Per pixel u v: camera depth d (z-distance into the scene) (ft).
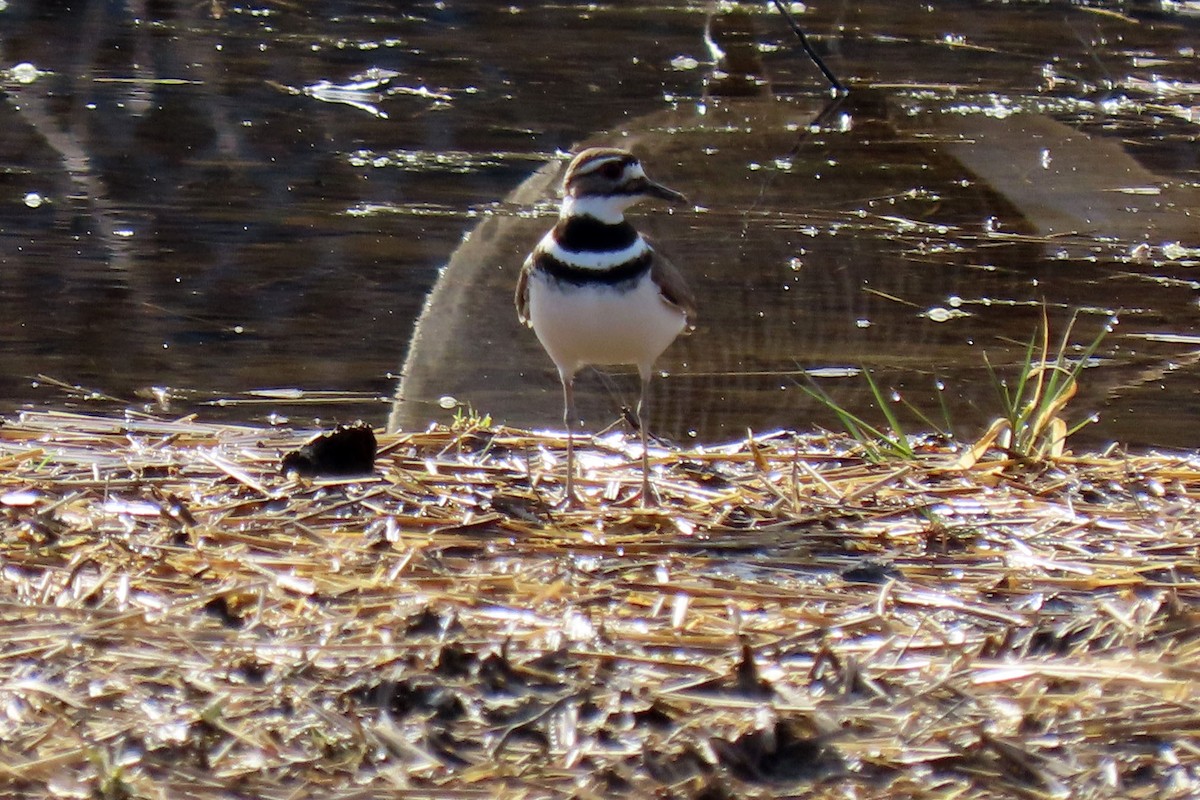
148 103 69.56
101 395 42.14
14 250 52.42
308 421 40.75
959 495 31.24
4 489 29.37
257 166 61.62
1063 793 20.11
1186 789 20.16
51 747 20.45
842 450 35.32
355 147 64.28
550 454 34.01
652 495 30.76
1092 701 21.95
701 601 25.36
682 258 50.72
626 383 43.34
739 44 79.46
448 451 33.86
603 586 25.64
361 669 22.48
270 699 21.67
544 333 30.99
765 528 28.91
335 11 87.10
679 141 63.62
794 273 50.06
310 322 47.37
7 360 44.37
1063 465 33.17
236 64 76.07
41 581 25.23
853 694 22.04
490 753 20.75
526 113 68.64
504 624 24.12
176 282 50.21
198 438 34.42
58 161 61.46
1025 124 66.13
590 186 29.86
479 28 83.66
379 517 28.91
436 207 56.95
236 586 24.90
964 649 23.53
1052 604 25.46
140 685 21.98
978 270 51.49
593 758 20.59
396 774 20.21
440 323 46.24
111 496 29.35
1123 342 46.78
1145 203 58.03
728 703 21.84
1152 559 27.50
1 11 84.12
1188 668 22.54
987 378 44.29
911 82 73.00
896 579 26.50
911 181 59.88
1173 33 83.30
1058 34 82.38
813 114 67.97
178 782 19.84
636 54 78.48
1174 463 33.53
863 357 45.19
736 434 41.09
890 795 20.04
